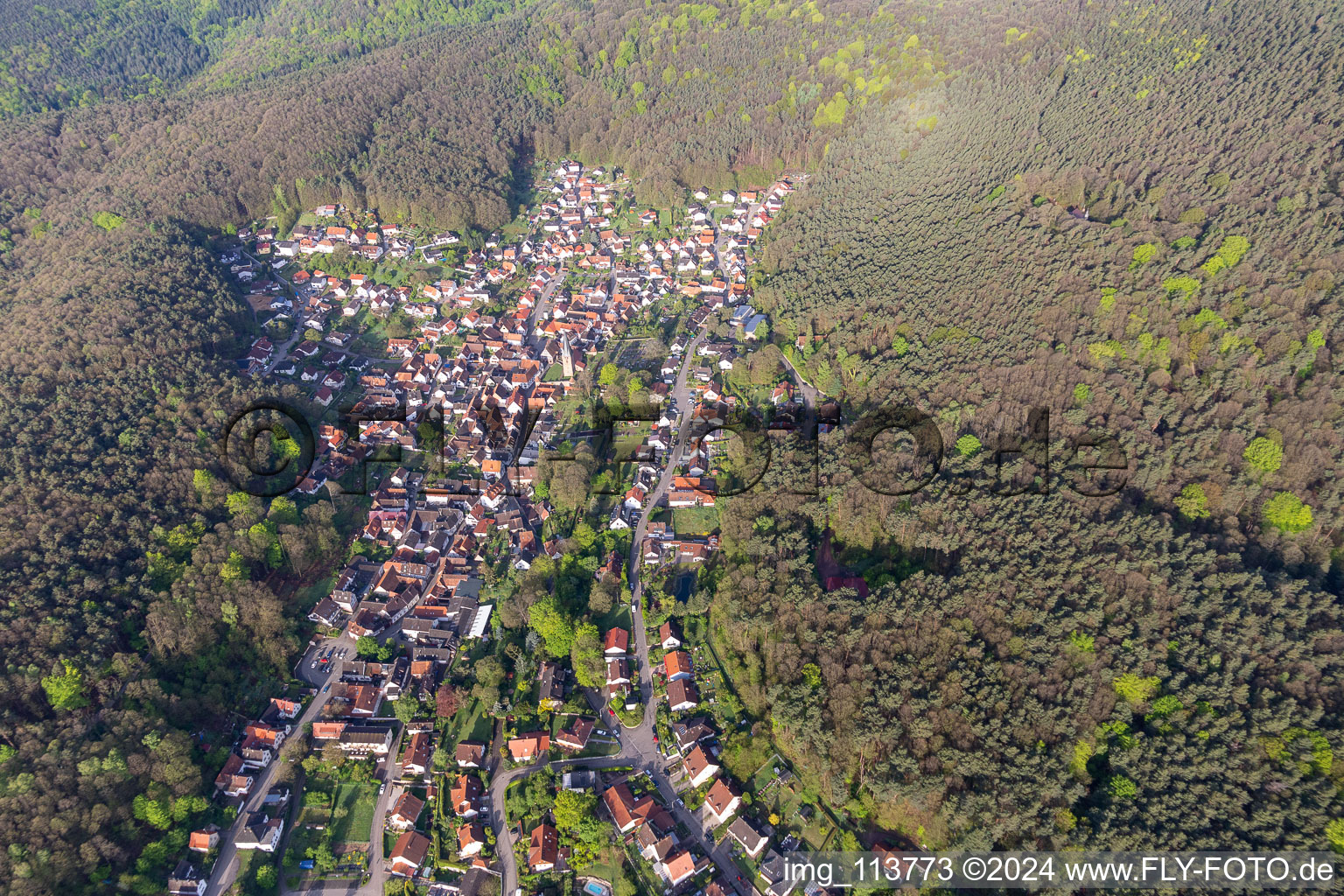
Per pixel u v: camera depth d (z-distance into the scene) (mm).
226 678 125438
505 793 113312
